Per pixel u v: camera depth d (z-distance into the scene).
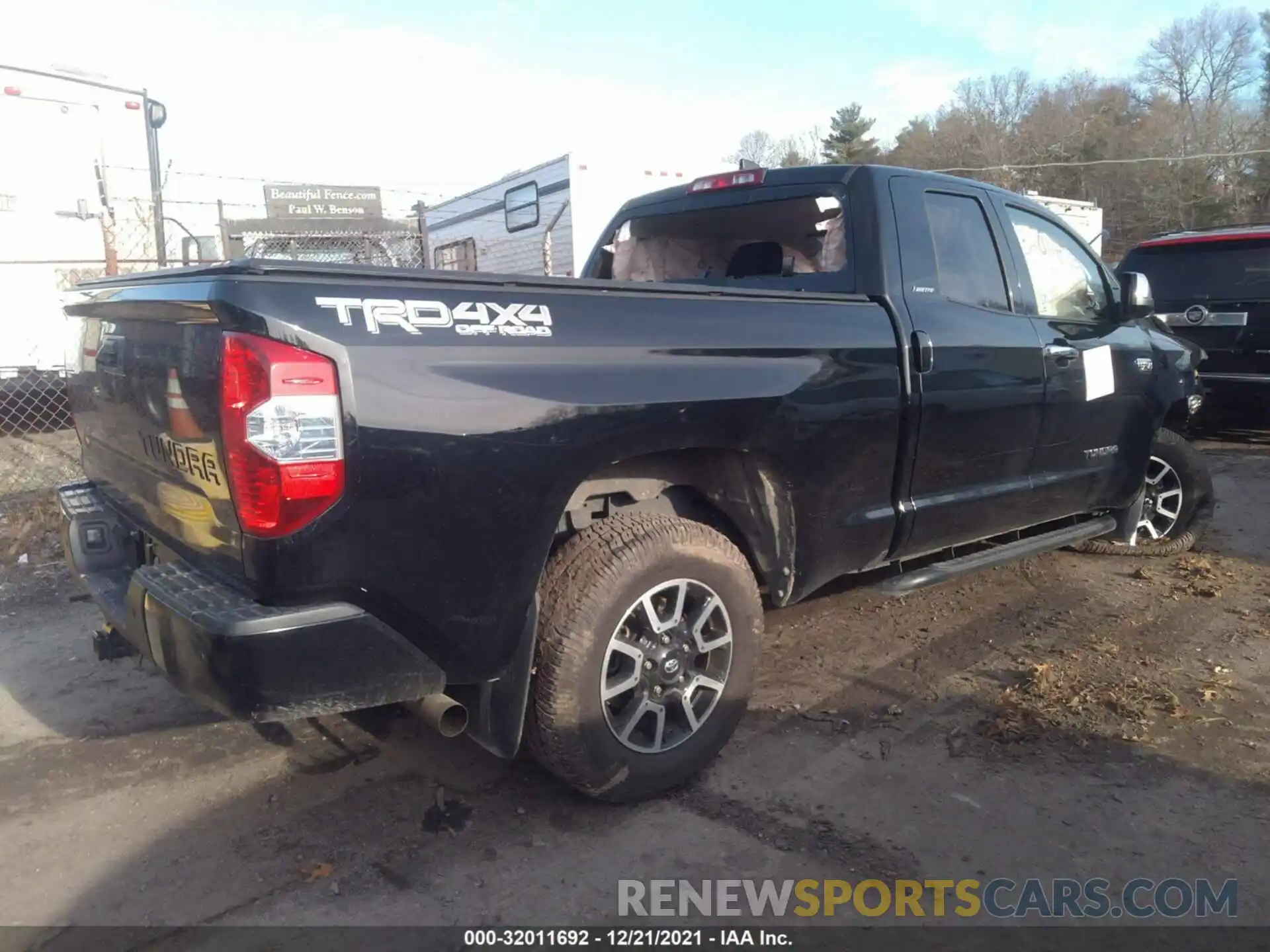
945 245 4.02
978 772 3.35
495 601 2.63
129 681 4.15
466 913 2.63
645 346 2.90
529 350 2.65
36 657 4.41
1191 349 5.69
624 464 3.14
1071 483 4.68
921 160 52.28
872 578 5.23
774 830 3.00
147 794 3.24
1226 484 7.91
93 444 3.36
